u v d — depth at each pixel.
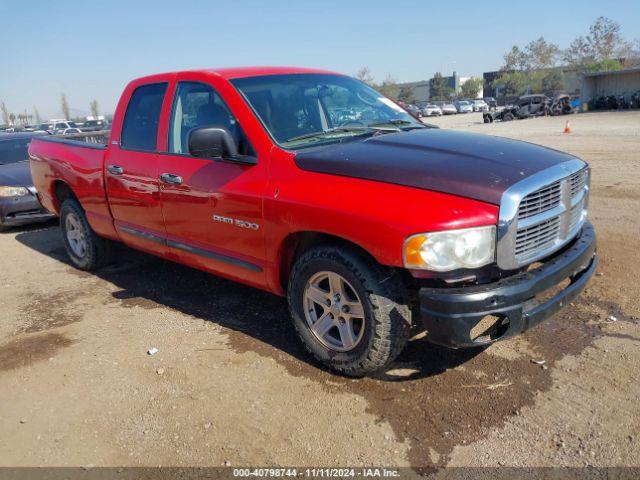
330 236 3.47
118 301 5.19
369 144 3.70
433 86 106.75
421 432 3.05
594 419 3.06
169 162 4.46
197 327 4.50
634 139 17.78
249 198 3.75
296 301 3.71
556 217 3.37
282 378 3.66
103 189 5.28
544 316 3.18
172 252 4.71
